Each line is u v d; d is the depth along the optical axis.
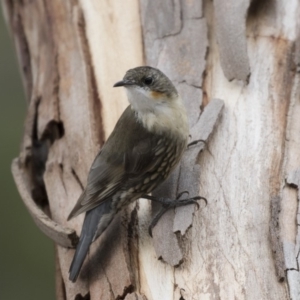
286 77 11.35
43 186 11.93
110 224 10.20
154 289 9.23
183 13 12.20
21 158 11.70
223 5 11.59
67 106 11.95
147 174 10.33
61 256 10.22
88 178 10.20
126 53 12.21
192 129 10.82
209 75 11.65
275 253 9.16
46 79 12.66
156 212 10.03
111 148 10.34
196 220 9.74
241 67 11.33
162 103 10.35
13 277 16.53
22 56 14.29
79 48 12.49
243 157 10.51
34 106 12.40
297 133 10.71
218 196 10.05
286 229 9.53
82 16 12.89
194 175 10.22
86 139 11.34
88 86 11.96
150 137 10.32
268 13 12.02
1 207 17.12
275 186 10.12
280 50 11.63
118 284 9.31
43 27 13.62
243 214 9.79
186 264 9.28
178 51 11.84
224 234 9.57
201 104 11.24
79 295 9.60
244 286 8.94
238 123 10.95
